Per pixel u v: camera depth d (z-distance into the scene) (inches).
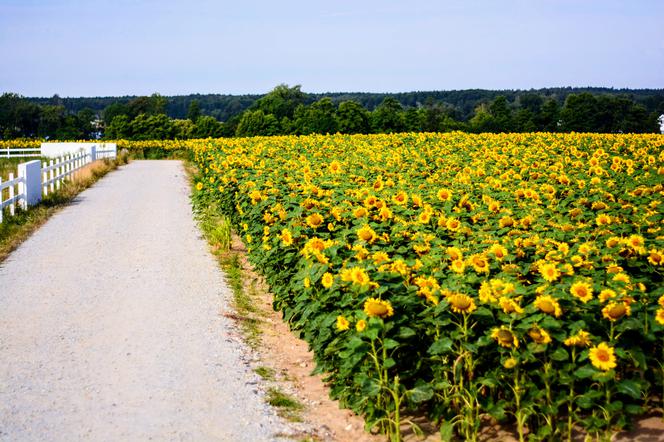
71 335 316.2
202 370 276.5
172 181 1079.0
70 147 1845.5
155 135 4160.9
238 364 285.9
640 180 554.3
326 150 1077.1
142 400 243.9
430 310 221.1
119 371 272.2
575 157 889.5
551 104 3435.0
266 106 4901.6
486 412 221.8
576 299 219.3
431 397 210.2
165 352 297.0
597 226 374.3
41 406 236.2
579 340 198.4
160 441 212.2
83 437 213.6
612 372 191.5
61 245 532.7
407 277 247.1
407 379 225.1
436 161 794.2
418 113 3703.3
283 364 291.4
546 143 1199.6
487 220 391.2
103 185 1000.9
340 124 3304.6
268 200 438.9
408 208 421.7
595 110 3479.3
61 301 374.0
